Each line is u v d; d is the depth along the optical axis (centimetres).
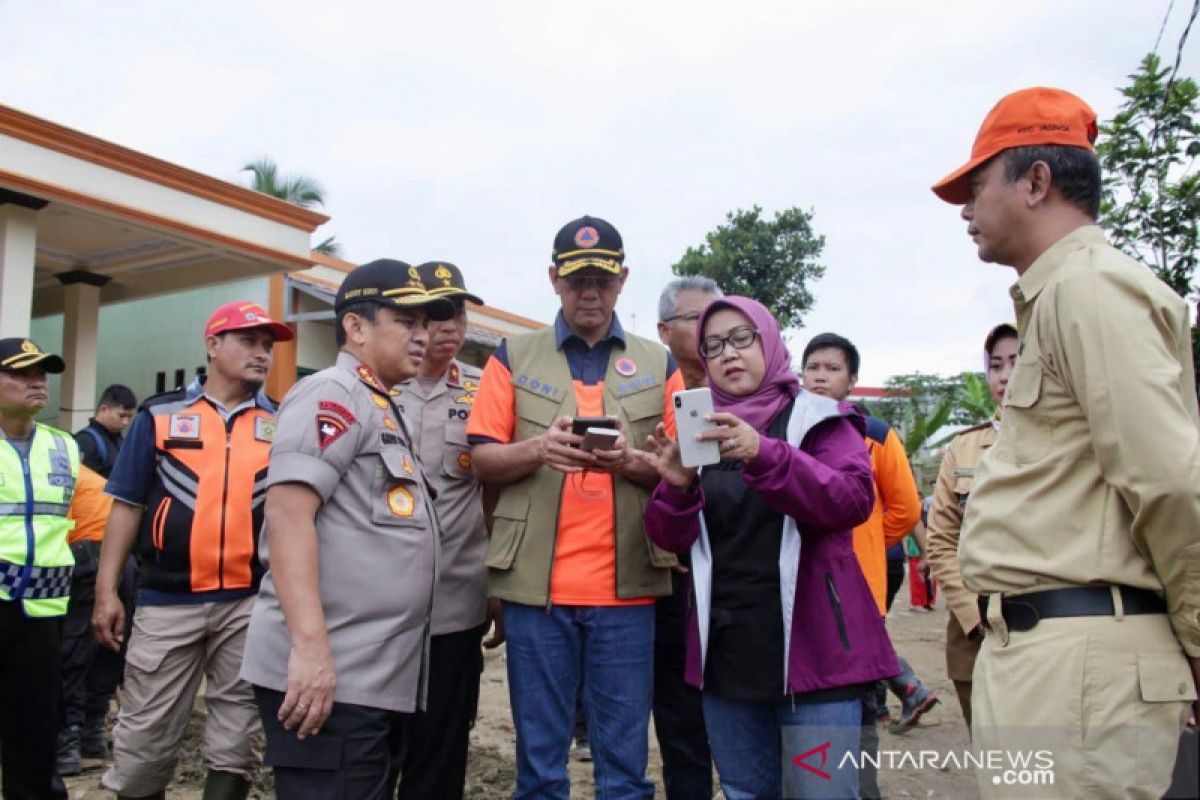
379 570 239
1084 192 193
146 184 834
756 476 228
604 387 316
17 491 354
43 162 759
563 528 296
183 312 1406
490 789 430
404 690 243
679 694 338
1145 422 163
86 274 1051
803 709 236
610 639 292
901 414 2423
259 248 933
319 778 227
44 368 381
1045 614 179
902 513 369
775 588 244
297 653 221
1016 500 186
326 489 233
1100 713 172
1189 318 183
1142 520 166
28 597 348
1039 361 186
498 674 709
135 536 356
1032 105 197
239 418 358
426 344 267
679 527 253
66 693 461
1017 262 202
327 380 246
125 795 330
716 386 271
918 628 948
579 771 468
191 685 338
